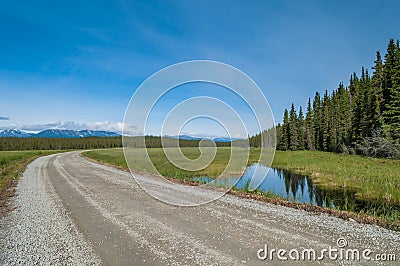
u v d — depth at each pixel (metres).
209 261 3.79
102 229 5.25
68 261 3.84
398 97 27.55
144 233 4.98
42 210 6.86
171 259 3.86
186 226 5.38
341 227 5.23
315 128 55.34
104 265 3.69
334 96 55.59
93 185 10.88
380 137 28.12
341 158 28.66
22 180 12.94
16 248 4.35
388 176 15.66
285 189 12.79
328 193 11.88
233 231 5.04
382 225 5.37
